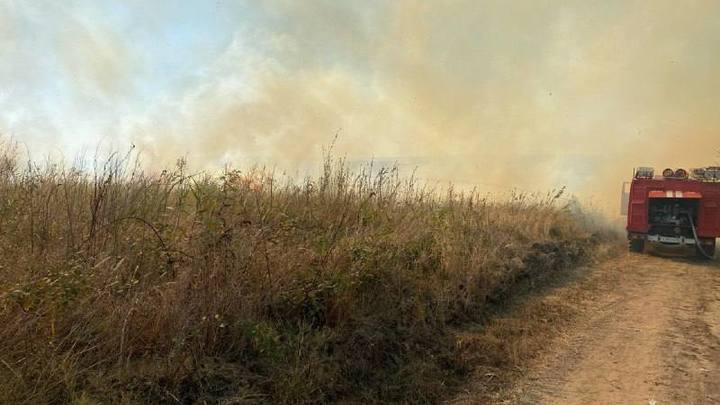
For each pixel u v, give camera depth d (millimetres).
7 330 3012
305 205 6617
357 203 7125
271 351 3762
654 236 11773
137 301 3543
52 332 3162
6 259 3750
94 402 2887
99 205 4809
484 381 4551
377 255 5383
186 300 3816
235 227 4738
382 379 4242
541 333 5742
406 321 5000
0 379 2799
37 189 5219
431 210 8500
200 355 3555
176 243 4367
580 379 4633
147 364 3365
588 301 7207
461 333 5344
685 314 6684
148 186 5582
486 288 6391
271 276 4410
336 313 4504
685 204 11773
